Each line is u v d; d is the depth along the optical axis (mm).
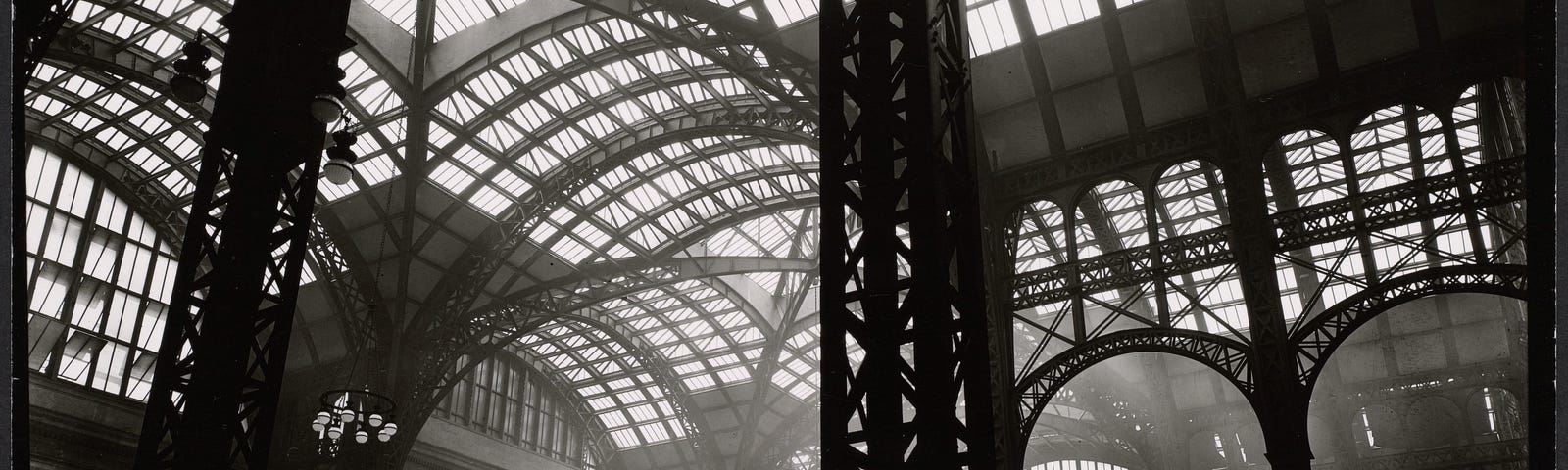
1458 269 19438
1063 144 25453
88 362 34875
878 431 6254
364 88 32125
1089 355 22781
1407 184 20750
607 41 29750
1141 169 24359
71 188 34844
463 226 36812
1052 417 44875
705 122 31891
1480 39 21438
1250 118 23391
